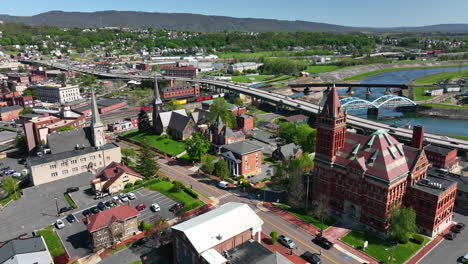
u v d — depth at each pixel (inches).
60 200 4628.4
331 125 3986.2
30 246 3149.6
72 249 3533.5
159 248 3543.3
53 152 5536.4
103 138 5905.5
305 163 4702.3
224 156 5438.0
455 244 3565.5
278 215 4180.6
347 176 3959.2
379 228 3730.3
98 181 4795.8
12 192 4803.2
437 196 3563.0
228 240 3186.5
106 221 3572.8
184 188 4840.1
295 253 3444.9
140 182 5044.3
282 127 6934.1
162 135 7396.7
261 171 5575.8
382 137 3833.7
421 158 3860.7
